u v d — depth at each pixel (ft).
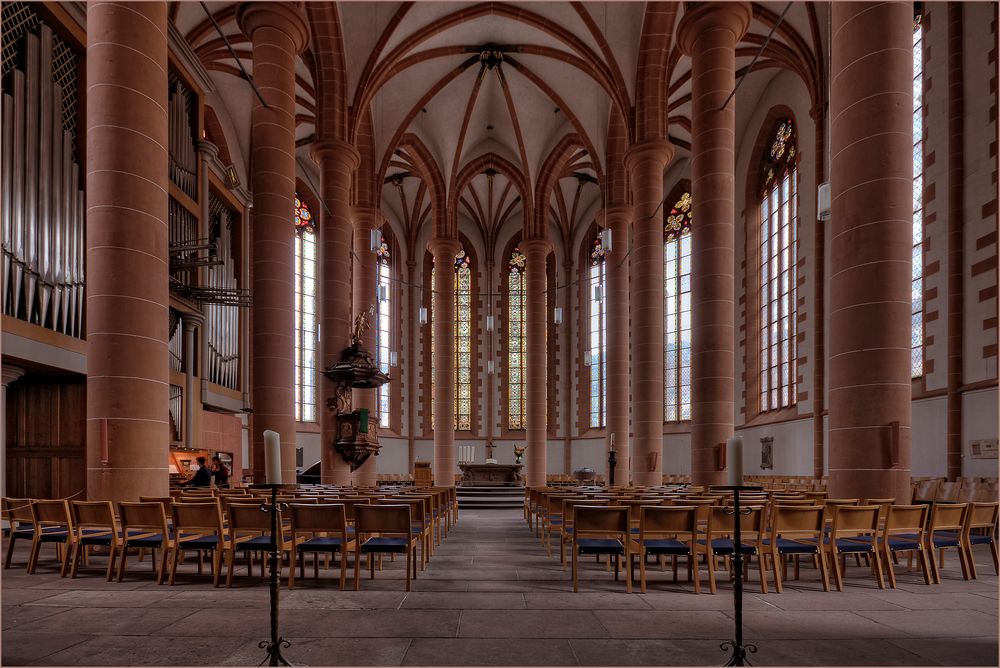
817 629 16.72
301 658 14.24
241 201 72.33
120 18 28.17
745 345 81.56
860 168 27.09
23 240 36.52
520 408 119.44
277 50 44.80
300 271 98.32
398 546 21.74
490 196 117.19
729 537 23.71
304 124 87.56
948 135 45.24
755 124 80.53
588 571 25.48
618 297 77.30
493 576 24.29
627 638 15.84
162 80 29.73
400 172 107.76
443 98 86.12
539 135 90.17
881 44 26.91
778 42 66.39
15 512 24.89
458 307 120.67
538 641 15.56
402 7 63.10
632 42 63.57
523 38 74.69
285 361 44.60
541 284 90.94
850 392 26.99
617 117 77.66
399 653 14.62
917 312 49.26
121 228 27.71
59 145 40.34
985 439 41.16
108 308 27.37
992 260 41.14
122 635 15.96
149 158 28.73
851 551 22.00
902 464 26.03
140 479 27.50
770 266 76.79
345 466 59.06
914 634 16.31
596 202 114.11
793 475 68.13
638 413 60.13
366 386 62.64
